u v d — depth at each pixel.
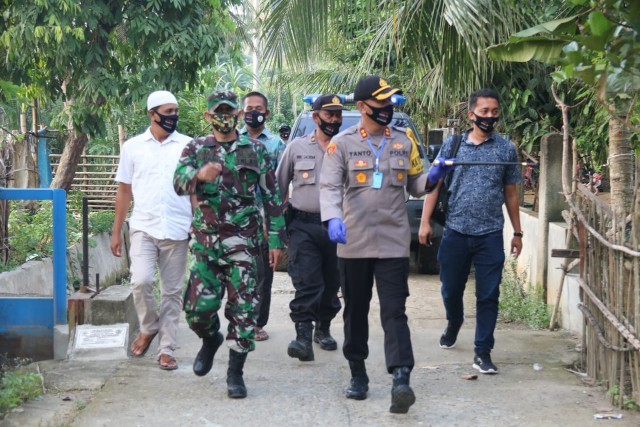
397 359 4.55
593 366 5.31
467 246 5.63
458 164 4.69
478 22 6.18
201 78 10.91
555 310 6.76
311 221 5.95
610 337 4.97
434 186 4.78
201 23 10.55
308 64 7.43
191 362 5.80
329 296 6.18
